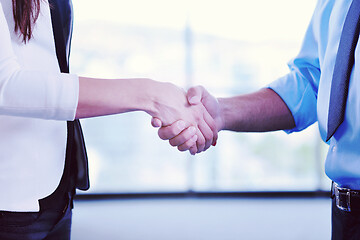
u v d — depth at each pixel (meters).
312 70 1.06
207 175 6.01
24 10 0.75
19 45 0.78
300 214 4.19
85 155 0.95
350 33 0.77
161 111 0.95
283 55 5.86
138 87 0.84
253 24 5.80
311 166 6.25
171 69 5.83
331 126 0.81
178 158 6.11
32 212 0.81
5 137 0.77
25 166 0.78
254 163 6.13
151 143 6.11
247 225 3.83
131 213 4.19
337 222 0.84
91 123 6.05
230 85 5.81
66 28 0.93
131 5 5.84
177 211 4.27
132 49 5.86
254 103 1.15
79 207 4.41
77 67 5.88
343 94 0.79
